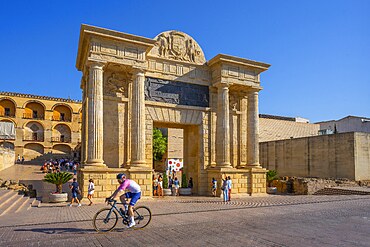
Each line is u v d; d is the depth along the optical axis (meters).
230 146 30.23
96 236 10.98
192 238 10.56
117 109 25.33
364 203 21.31
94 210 18.17
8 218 15.18
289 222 13.76
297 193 34.25
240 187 28.39
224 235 11.01
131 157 24.69
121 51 24.28
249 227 12.55
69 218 15.03
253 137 30.05
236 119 31.02
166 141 59.16
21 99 75.75
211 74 30.00
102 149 23.59
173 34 28.97
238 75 29.41
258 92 30.84
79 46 25.48
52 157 73.19
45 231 11.84
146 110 26.47
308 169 40.66
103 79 25.25
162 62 27.80
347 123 60.44
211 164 28.86
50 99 78.81
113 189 22.97
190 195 28.30
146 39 24.73
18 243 9.96
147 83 26.81
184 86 28.59
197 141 29.42
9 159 55.47
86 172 22.27
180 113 28.06
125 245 9.67
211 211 17.61
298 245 9.58
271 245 9.58
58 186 22.81
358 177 35.31
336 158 37.28
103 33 23.41
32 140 75.88
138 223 12.37
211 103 29.62
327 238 10.53
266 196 28.88
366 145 36.47
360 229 12.12
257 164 29.75
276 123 55.91
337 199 24.22
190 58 29.30
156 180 27.58
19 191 23.77
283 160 44.53
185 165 31.88
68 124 79.88
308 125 59.62
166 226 12.83
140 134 24.50
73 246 9.58
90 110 23.22
